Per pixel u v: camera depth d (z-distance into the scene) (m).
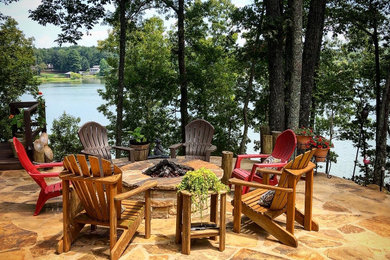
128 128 17.44
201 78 15.21
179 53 13.41
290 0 8.70
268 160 4.59
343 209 4.36
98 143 5.42
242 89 16.25
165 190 3.87
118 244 2.89
